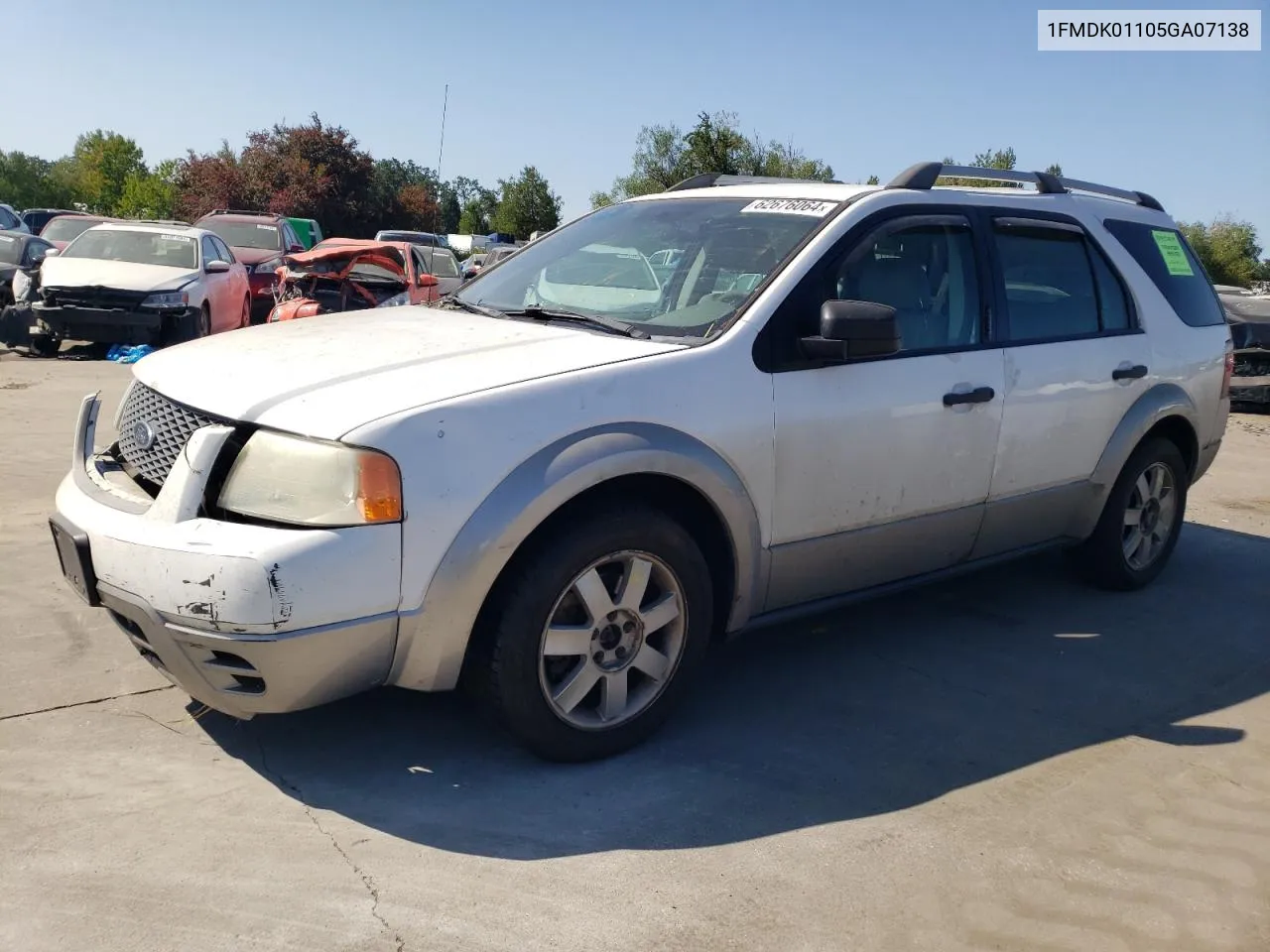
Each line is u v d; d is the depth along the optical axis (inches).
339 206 1642.5
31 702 146.3
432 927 104.7
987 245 180.7
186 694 151.6
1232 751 152.4
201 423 127.9
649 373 136.6
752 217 168.6
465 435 122.1
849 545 160.4
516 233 2049.7
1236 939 111.0
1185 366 214.8
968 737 152.6
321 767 134.3
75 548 126.6
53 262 520.1
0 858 111.7
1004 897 115.1
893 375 160.2
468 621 123.6
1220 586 229.6
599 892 111.6
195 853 114.5
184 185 1640.0
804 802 131.8
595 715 138.1
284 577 113.5
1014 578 227.8
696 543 141.9
